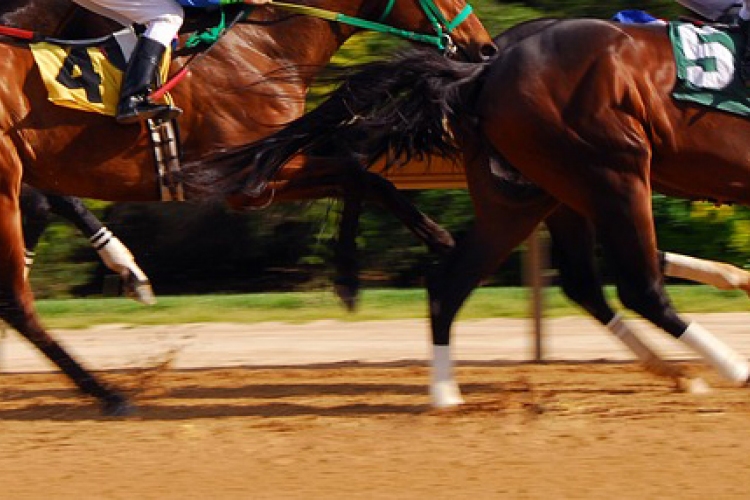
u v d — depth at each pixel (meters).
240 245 19.08
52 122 10.78
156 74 10.84
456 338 14.71
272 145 10.89
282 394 11.73
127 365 13.52
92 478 8.55
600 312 11.66
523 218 10.66
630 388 11.45
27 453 9.29
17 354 14.48
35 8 10.99
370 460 8.87
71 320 16.45
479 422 9.95
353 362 13.44
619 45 10.27
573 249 11.63
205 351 14.31
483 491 8.05
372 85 10.58
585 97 10.12
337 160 11.24
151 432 9.93
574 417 10.06
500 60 10.48
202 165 10.98
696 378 11.39
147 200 11.23
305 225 18.86
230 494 8.09
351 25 11.64
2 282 10.80
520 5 18.00
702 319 15.46
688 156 10.30
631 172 10.15
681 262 12.08
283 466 8.76
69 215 13.24
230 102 11.12
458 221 17.58
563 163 10.21
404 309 16.77
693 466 8.54
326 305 17.14
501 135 10.35
